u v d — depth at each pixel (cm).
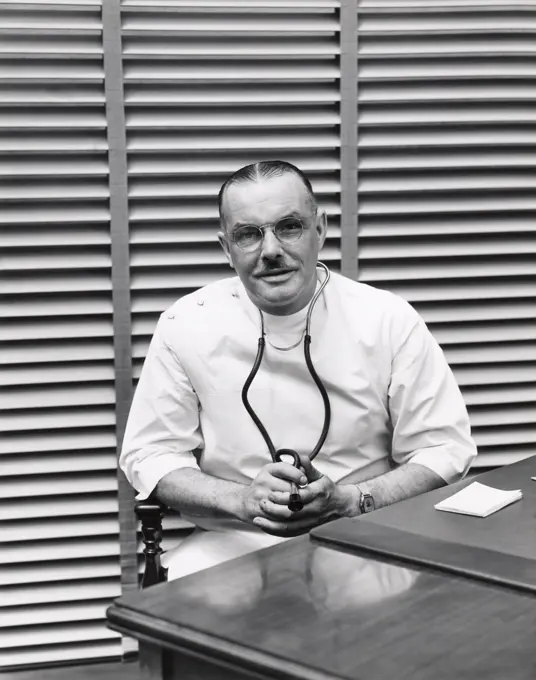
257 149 231
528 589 104
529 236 246
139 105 227
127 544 234
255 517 162
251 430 187
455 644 91
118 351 230
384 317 190
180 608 102
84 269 230
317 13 230
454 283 245
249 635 94
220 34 227
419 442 188
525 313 247
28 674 231
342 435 187
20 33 219
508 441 249
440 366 192
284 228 170
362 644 92
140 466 187
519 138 241
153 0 223
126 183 226
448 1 235
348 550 120
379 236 238
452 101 238
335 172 237
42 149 221
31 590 235
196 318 193
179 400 192
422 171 239
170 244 233
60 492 231
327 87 234
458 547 118
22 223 225
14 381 227
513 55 239
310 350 187
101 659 238
